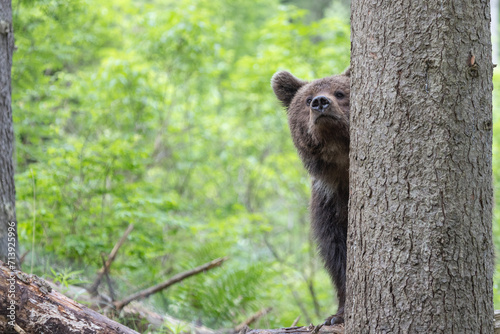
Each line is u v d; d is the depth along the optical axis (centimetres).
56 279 895
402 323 550
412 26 550
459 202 540
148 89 1612
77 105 1669
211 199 1886
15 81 1374
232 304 1117
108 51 1734
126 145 1288
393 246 559
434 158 542
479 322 548
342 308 803
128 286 1218
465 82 543
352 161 613
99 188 1253
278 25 1756
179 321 982
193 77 1822
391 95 562
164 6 2109
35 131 1405
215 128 1862
